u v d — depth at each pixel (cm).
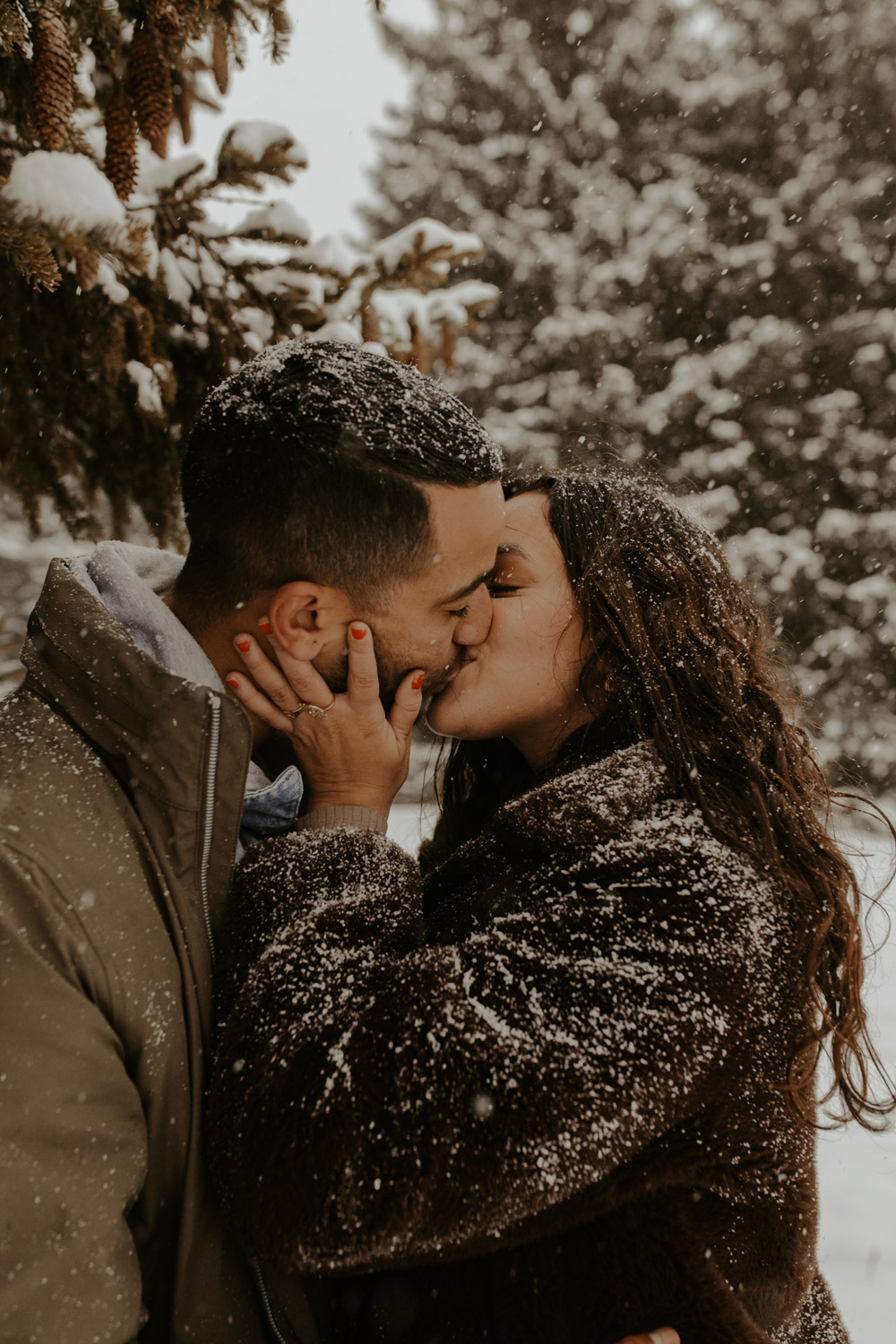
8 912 77
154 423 216
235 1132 80
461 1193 76
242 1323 88
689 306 1024
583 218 1048
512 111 1127
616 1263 84
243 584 101
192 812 87
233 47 193
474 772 141
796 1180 88
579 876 91
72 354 205
